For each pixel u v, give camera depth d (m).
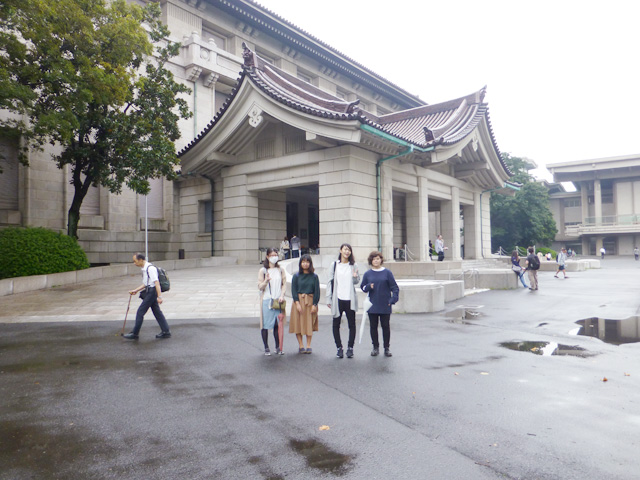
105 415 4.57
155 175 19.73
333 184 18.91
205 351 7.32
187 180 26.52
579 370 6.15
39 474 3.38
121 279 17.20
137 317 8.14
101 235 23.94
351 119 16.69
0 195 21.25
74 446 3.87
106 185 18.92
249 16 30.47
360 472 3.40
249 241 22.45
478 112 24.61
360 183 18.97
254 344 7.85
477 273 17.94
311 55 35.38
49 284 14.96
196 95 29.06
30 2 13.16
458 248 26.00
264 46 32.84
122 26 15.78
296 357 6.96
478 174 27.12
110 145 18.14
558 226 69.19
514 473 3.35
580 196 67.75
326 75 37.62
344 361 6.71
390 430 4.18
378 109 44.00
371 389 5.39
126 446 3.87
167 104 19.16
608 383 5.55
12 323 9.75
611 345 7.72
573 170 62.12
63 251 16.09
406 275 18.66
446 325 9.69
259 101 19.23
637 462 3.50
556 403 4.85
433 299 11.53
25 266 14.75
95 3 15.56
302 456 3.67
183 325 9.52
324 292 12.75
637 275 25.55
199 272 18.88
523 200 46.06
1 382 5.66
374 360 6.77
